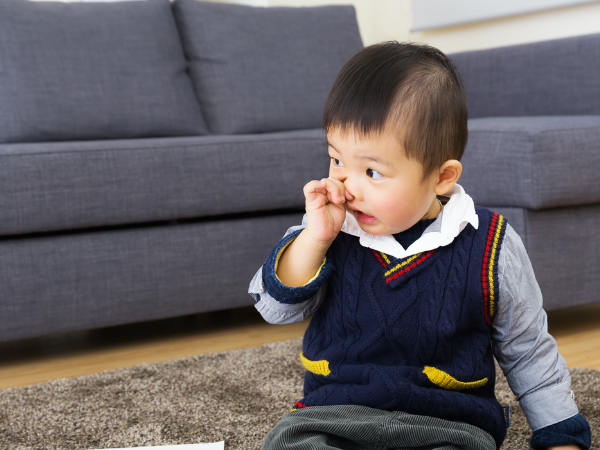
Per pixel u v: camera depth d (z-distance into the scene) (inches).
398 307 34.4
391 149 32.4
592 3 101.6
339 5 113.1
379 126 32.2
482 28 118.9
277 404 54.8
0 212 66.3
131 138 92.6
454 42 124.3
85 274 70.7
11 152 67.1
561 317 83.5
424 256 34.7
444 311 34.1
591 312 85.5
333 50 108.6
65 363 70.3
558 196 70.3
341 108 33.0
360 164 33.2
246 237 78.6
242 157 77.6
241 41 103.0
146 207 72.8
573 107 96.3
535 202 69.6
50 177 68.2
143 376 62.2
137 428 50.8
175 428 50.6
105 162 70.8
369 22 137.6
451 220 34.9
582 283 75.1
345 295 35.4
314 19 109.5
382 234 34.7
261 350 69.4
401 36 132.6
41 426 51.6
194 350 73.3
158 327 84.1
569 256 74.2
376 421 31.8
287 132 94.3
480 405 34.8
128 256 72.7
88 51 91.3
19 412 54.4
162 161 73.4
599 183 72.1
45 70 87.6
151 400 56.4
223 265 77.4
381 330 34.4
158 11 99.4
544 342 36.7
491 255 34.8
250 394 57.2
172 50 98.5
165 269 74.4
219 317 88.2
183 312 75.8
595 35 94.7
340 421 31.8
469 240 35.1
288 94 102.9
